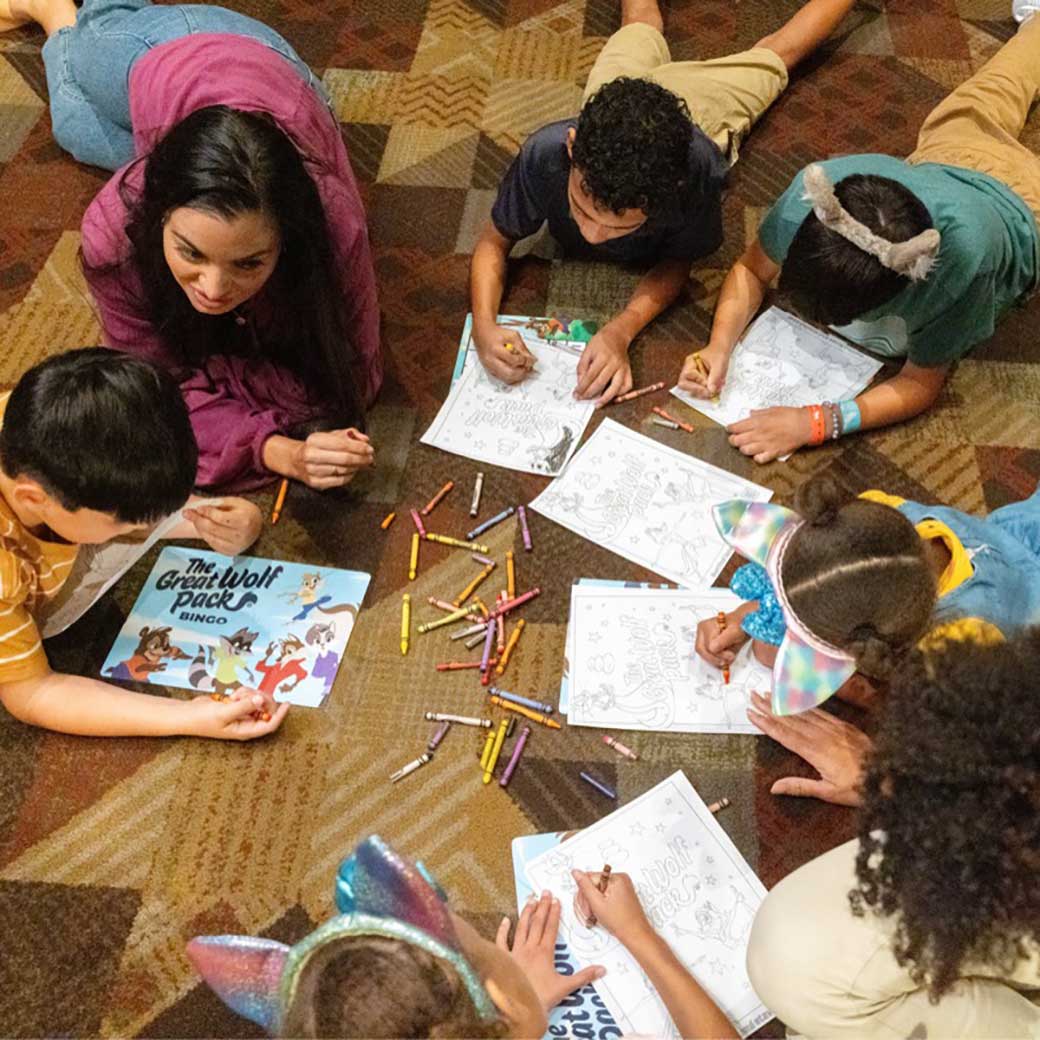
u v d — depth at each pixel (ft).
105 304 4.73
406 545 5.01
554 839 4.17
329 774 4.34
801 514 3.54
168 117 4.83
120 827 4.22
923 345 5.13
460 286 6.07
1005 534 4.30
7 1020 3.81
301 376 5.08
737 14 7.61
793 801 4.26
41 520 3.92
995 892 2.37
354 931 2.11
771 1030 3.75
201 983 3.88
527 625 4.75
